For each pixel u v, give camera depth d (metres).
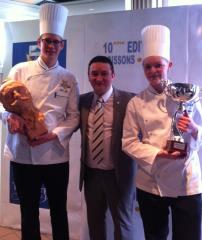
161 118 1.57
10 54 2.67
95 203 1.92
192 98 1.51
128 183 1.89
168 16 2.14
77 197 2.50
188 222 1.55
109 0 2.96
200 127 1.54
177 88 1.51
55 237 1.98
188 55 2.12
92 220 1.93
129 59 2.26
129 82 2.28
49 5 1.85
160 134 1.57
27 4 3.08
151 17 2.18
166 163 1.56
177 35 2.13
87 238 2.48
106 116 1.87
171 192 1.56
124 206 1.88
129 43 2.26
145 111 1.63
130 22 2.24
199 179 1.59
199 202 1.57
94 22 2.35
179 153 1.48
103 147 1.86
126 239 1.90
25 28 2.59
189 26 2.10
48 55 1.87
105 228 1.98
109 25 2.30
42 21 1.87
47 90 1.88
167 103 1.58
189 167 1.56
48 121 1.87
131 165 1.91
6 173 2.74
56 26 1.87
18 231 2.72
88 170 1.93
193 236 1.54
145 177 1.63
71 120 1.93
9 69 2.68
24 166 1.91
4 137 2.71
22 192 1.93
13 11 3.01
